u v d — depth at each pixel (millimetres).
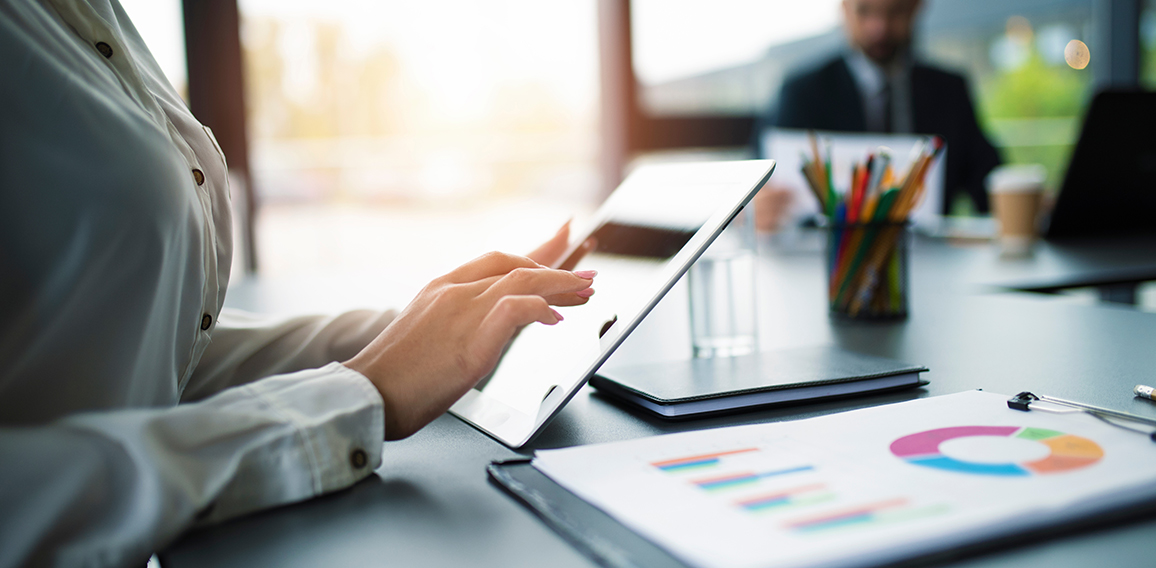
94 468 350
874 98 3006
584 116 4922
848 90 3004
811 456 411
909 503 337
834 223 961
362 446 455
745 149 3342
